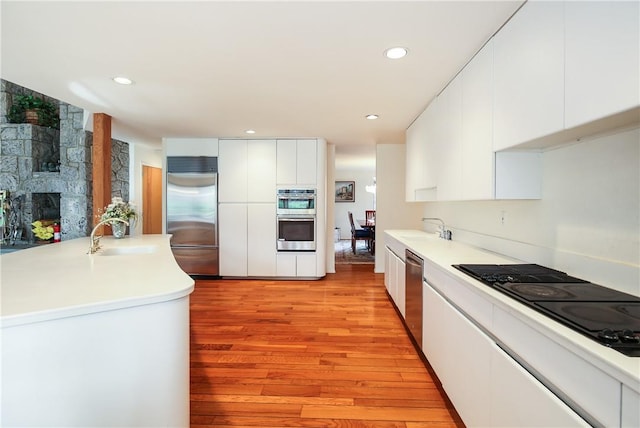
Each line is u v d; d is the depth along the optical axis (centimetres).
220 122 405
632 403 77
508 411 128
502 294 141
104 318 127
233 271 518
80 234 486
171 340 143
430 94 292
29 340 114
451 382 189
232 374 240
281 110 347
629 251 140
